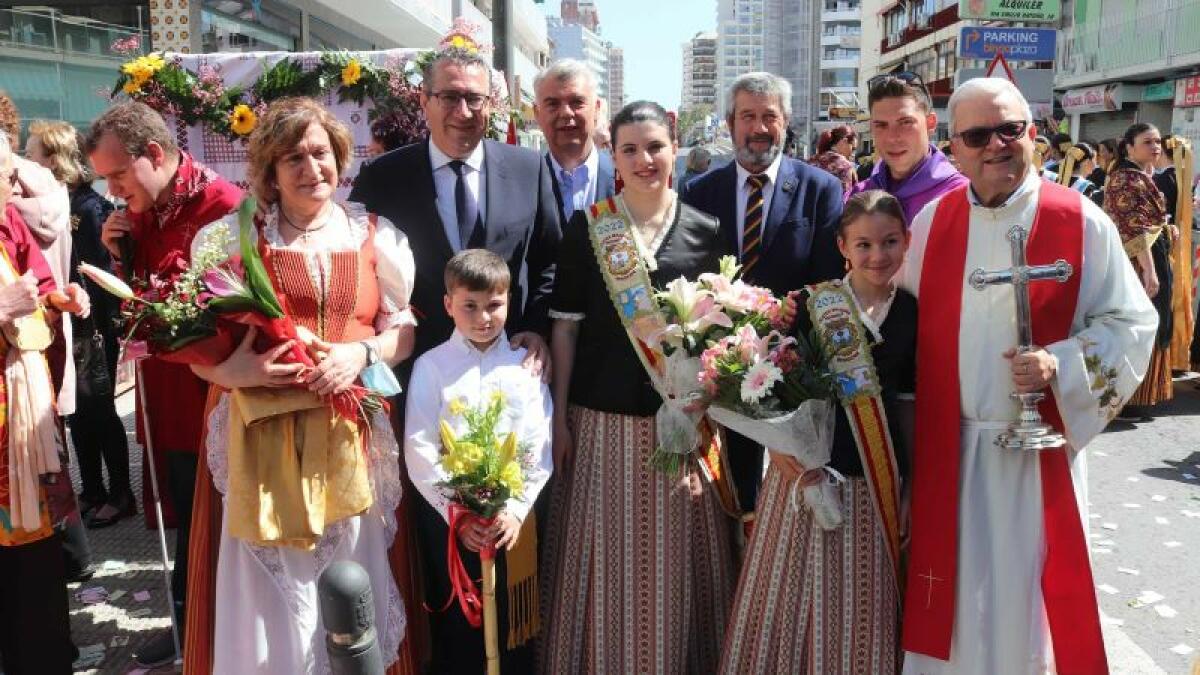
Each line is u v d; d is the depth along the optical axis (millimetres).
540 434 3303
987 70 9945
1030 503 2982
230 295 2803
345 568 2420
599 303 3383
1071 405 2887
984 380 3004
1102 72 24078
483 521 3014
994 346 2994
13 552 3355
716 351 2975
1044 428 2818
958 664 3047
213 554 3162
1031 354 2801
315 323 3053
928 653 3039
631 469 3350
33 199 4090
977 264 3041
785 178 4109
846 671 3090
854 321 3074
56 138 5105
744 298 3102
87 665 3971
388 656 3182
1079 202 3006
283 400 2945
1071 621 2943
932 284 3109
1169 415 7672
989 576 3021
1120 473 6316
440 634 3520
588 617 3404
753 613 3246
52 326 3453
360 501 3039
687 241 3406
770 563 3180
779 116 4043
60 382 3545
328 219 3182
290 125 2963
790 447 2938
